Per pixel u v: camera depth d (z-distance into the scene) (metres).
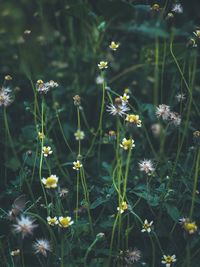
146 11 0.92
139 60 0.96
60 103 0.92
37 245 0.60
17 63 0.98
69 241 0.63
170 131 0.78
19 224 0.55
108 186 0.68
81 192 0.68
